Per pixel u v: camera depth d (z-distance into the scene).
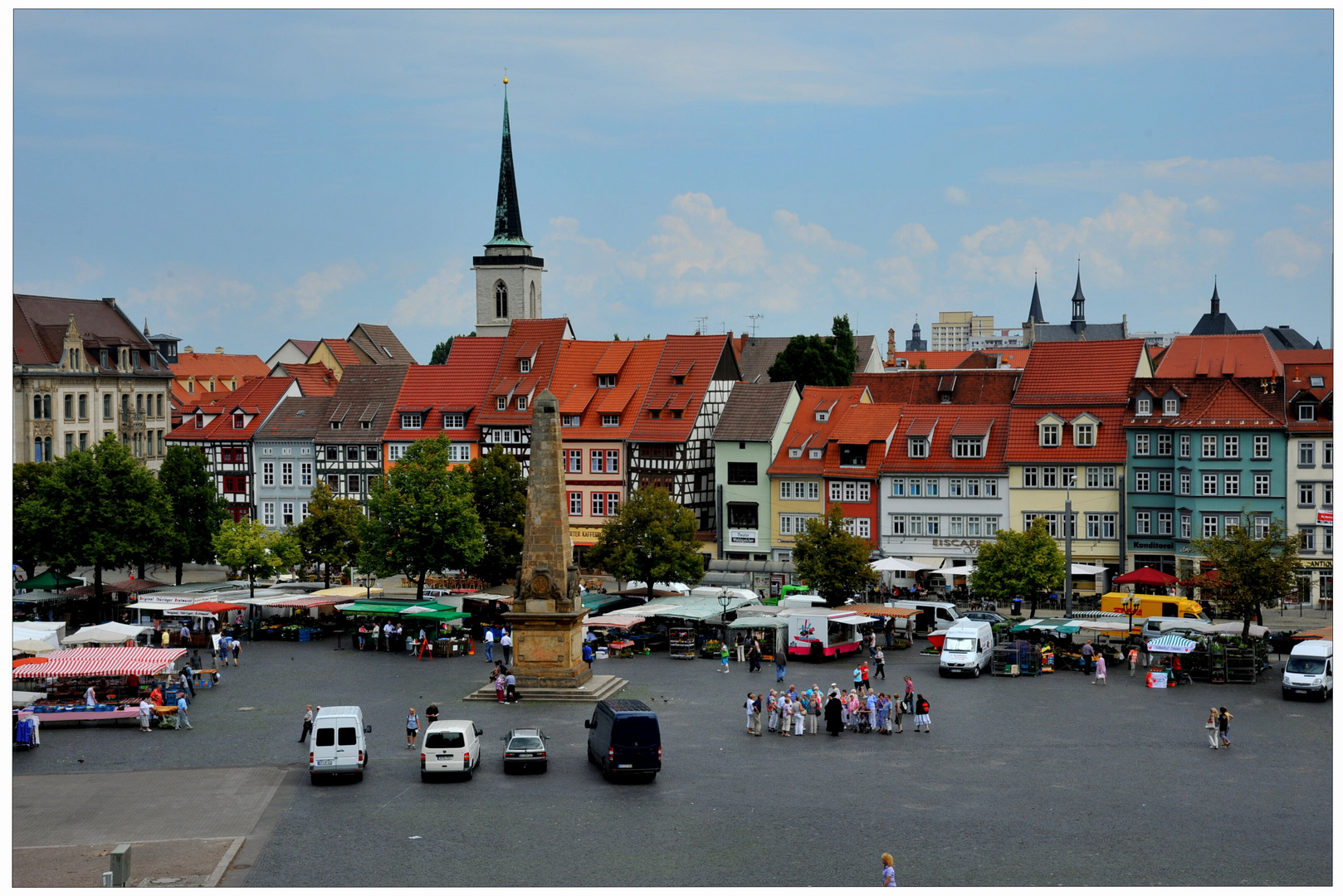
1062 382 115.50
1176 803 53.41
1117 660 85.88
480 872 45.06
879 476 116.81
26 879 44.47
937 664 85.94
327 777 56.84
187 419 148.88
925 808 52.75
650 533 99.00
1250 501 105.38
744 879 44.34
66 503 99.19
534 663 74.38
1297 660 74.69
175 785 56.00
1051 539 95.44
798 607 93.88
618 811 52.31
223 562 104.69
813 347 156.50
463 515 99.25
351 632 97.00
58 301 147.62
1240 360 115.50
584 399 129.62
